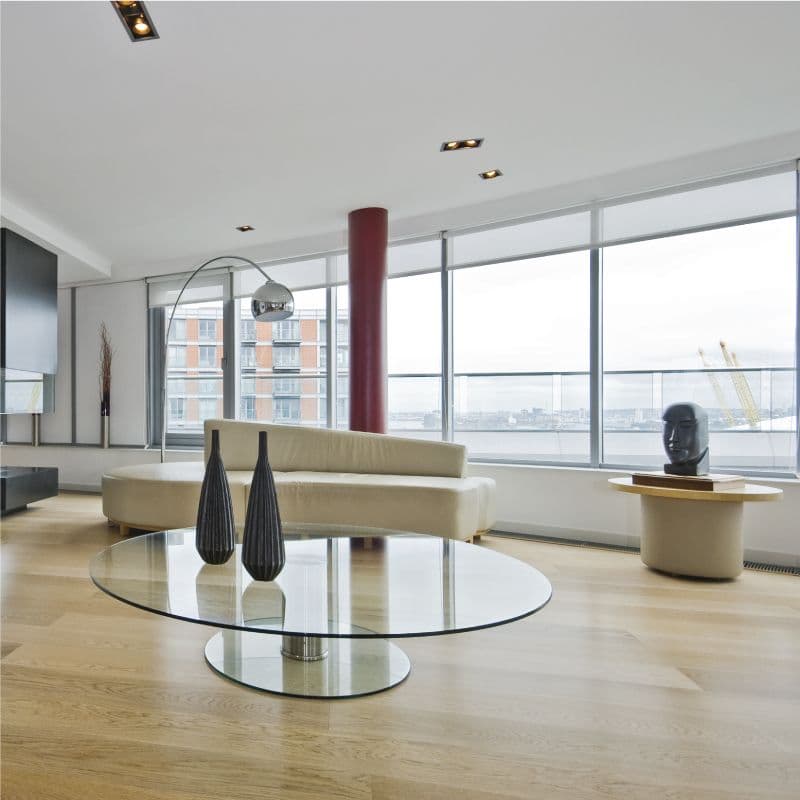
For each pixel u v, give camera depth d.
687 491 2.72
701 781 1.22
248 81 2.55
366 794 1.17
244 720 1.45
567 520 3.75
